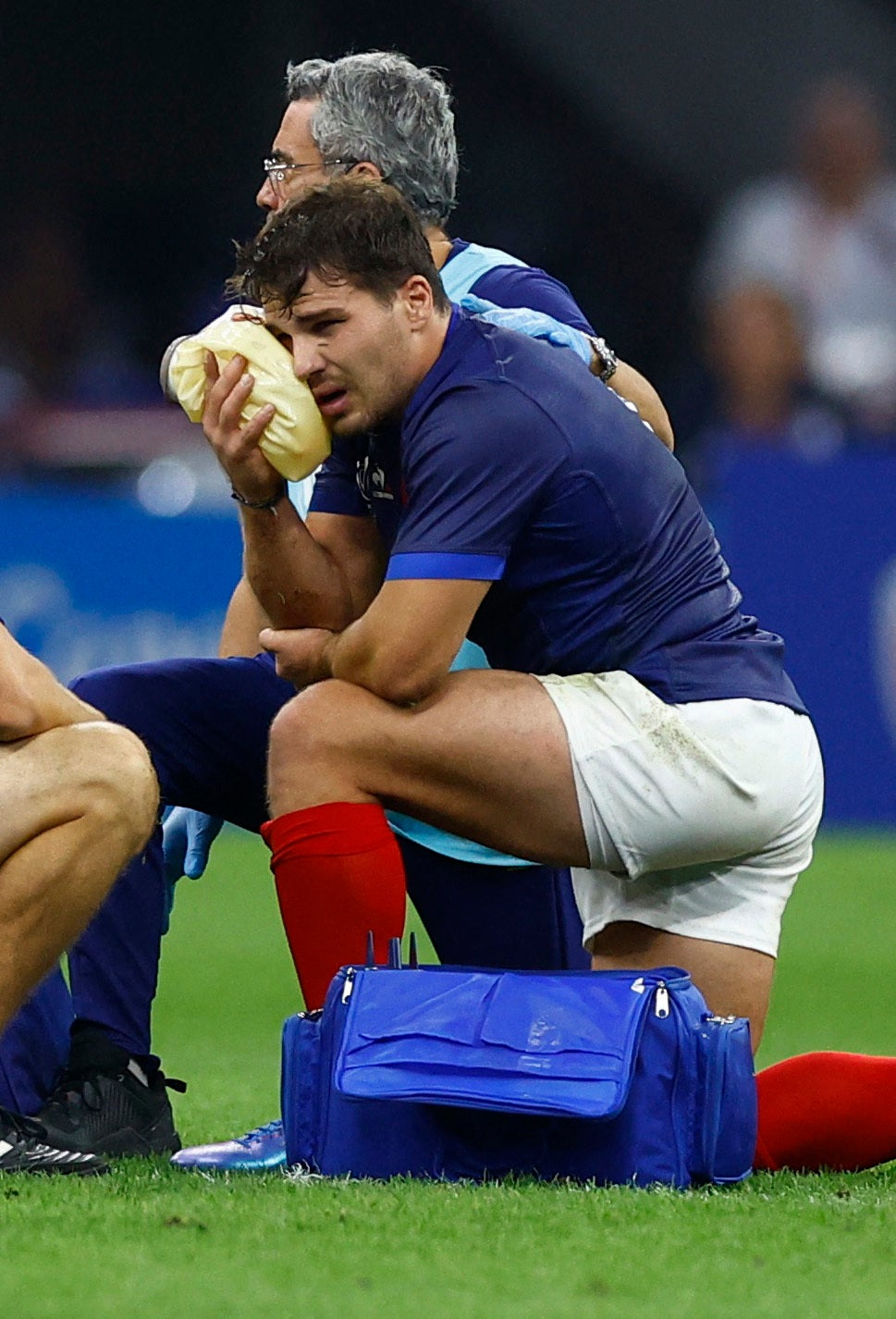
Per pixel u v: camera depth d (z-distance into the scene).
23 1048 12.98
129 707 14.20
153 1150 13.27
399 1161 11.88
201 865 15.22
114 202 59.44
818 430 44.22
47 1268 9.48
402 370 12.85
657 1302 9.05
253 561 13.81
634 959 13.76
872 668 36.44
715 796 12.86
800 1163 12.68
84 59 59.16
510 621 13.30
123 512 37.22
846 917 28.83
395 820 15.21
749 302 45.94
